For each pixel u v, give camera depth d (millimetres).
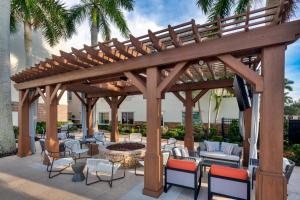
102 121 19875
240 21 3039
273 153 2965
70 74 5742
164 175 4664
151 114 4188
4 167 6090
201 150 7020
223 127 12758
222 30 3248
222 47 3320
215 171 3760
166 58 3920
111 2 10898
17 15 10789
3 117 7777
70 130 16266
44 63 5492
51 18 10969
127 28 11609
